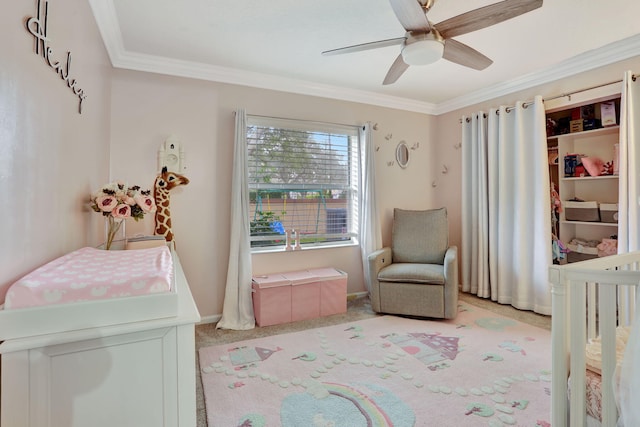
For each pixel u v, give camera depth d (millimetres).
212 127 3023
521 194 3242
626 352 949
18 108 941
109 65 2549
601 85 2730
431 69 3064
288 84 3301
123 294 858
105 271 966
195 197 2965
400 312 3098
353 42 2512
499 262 3441
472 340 2559
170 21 2205
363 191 3686
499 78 3297
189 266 2959
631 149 2457
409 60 1860
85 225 1729
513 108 3330
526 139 3234
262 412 1693
